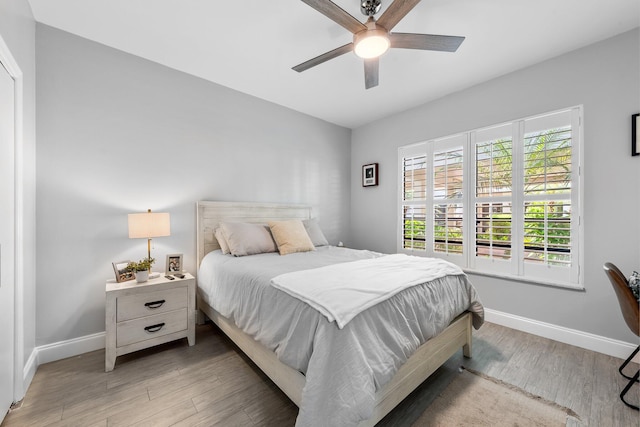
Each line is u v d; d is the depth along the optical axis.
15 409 1.51
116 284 2.06
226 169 3.01
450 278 1.93
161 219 2.22
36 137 1.97
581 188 2.26
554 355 2.11
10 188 1.55
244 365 1.98
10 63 1.51
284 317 1.42
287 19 1.95
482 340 2.37
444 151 3.19
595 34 2.09
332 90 3.07
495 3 1.77
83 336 2.15
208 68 2.63
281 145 3.51
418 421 1.43
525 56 2.38
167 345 2.28
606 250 2.14
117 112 2.33
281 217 3.44
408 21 1.94
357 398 1.06
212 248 2.82
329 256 2.54
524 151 2.57
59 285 2.06
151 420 1.44
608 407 1.54
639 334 1.57
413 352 1.42
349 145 4.39
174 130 2.64
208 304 2.47
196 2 1.80
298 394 1.31
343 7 1.84
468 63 2.50
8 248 1.51
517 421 1.44
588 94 2.22
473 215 2.93
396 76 2.74
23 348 1.64
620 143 2.08
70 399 1.60
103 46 2.27
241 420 1.44
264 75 2.75
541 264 2.47
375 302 1.32
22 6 1.70
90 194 2.20
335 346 1.13
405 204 3.63
